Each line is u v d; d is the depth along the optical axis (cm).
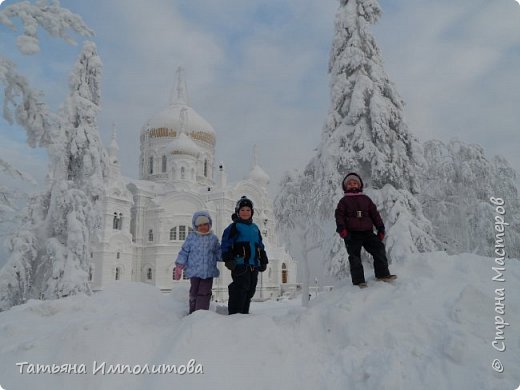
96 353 459
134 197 5162
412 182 1498
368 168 1511
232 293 640
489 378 402
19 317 695
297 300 4328
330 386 438
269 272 5325
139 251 4941
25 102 1183
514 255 2189
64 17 1234
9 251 1670
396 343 484
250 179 6147
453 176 2225
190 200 5109
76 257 1705
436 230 2119
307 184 2142
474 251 2194
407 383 413
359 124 1495
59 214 1759
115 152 5291
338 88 1574
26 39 952
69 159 1869
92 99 1994
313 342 536
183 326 506
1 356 496
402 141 1530
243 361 456
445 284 597
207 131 6262
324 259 1638
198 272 692
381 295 597
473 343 445
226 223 5244
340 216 646
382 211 1432
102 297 788
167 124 6081
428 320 507
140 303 764
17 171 1116
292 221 2475
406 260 702
